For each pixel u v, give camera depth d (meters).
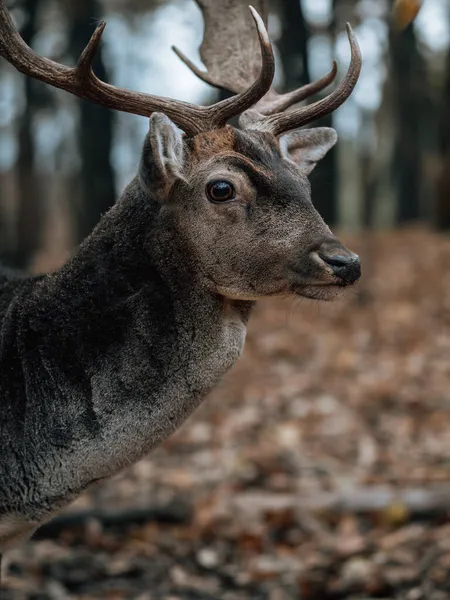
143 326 5.61
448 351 16.33
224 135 5.67
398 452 11.32
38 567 8.41
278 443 11.64
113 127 25.73
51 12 25.00
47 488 5.68
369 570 8.16
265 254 5.52
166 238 5.60
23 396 5.73
